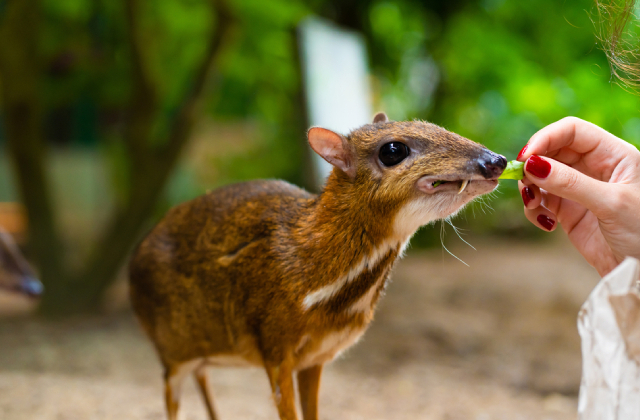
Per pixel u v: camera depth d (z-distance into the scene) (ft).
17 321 28.50
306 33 26.58
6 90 28.22
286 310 10.44
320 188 11.37
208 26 32.24
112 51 33.37
